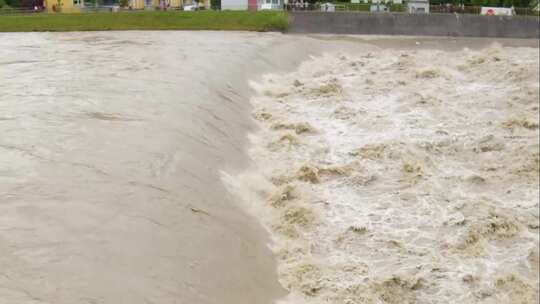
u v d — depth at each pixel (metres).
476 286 11.73
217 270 9.49
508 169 17.50
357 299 10.58
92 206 9.88
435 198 15.10
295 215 13.06
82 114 14.66
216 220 10.91
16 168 11.02
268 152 16.77
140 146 12.73
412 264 12.14
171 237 9.67
